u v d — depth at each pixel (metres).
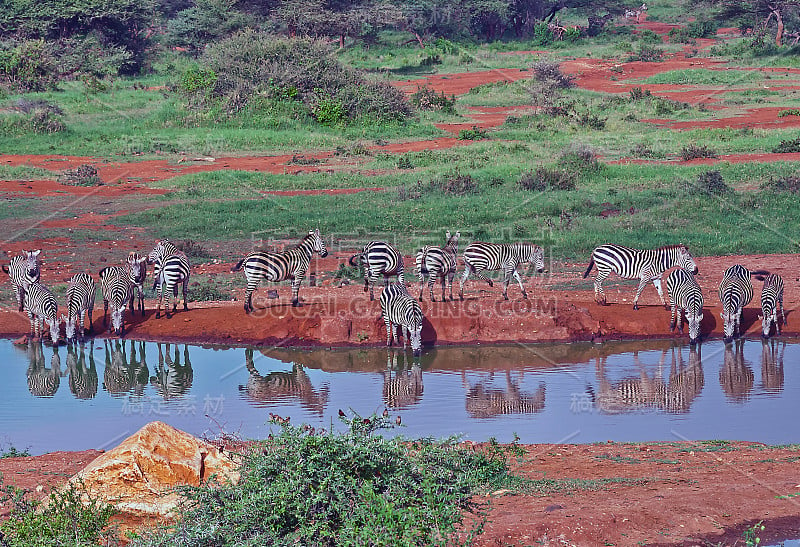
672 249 47.31
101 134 121.12
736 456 27.45
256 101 130.50
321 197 83.69
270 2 197.00
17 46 162.00
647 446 29.22
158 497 20.84
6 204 82.06
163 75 181.88
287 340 45.47
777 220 71.31
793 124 122.94
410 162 102.62
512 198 81.00
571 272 58.28
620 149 107.69
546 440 31.05
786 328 46.47
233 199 84.44
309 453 20.22
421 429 32.50
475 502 22.61
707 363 42.06
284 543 18.58
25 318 49.22
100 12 183.50
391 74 189.25
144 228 72.94
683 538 20.44
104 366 42.66
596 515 21.17
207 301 51.91
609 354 44.12
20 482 24.77
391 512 18.64
